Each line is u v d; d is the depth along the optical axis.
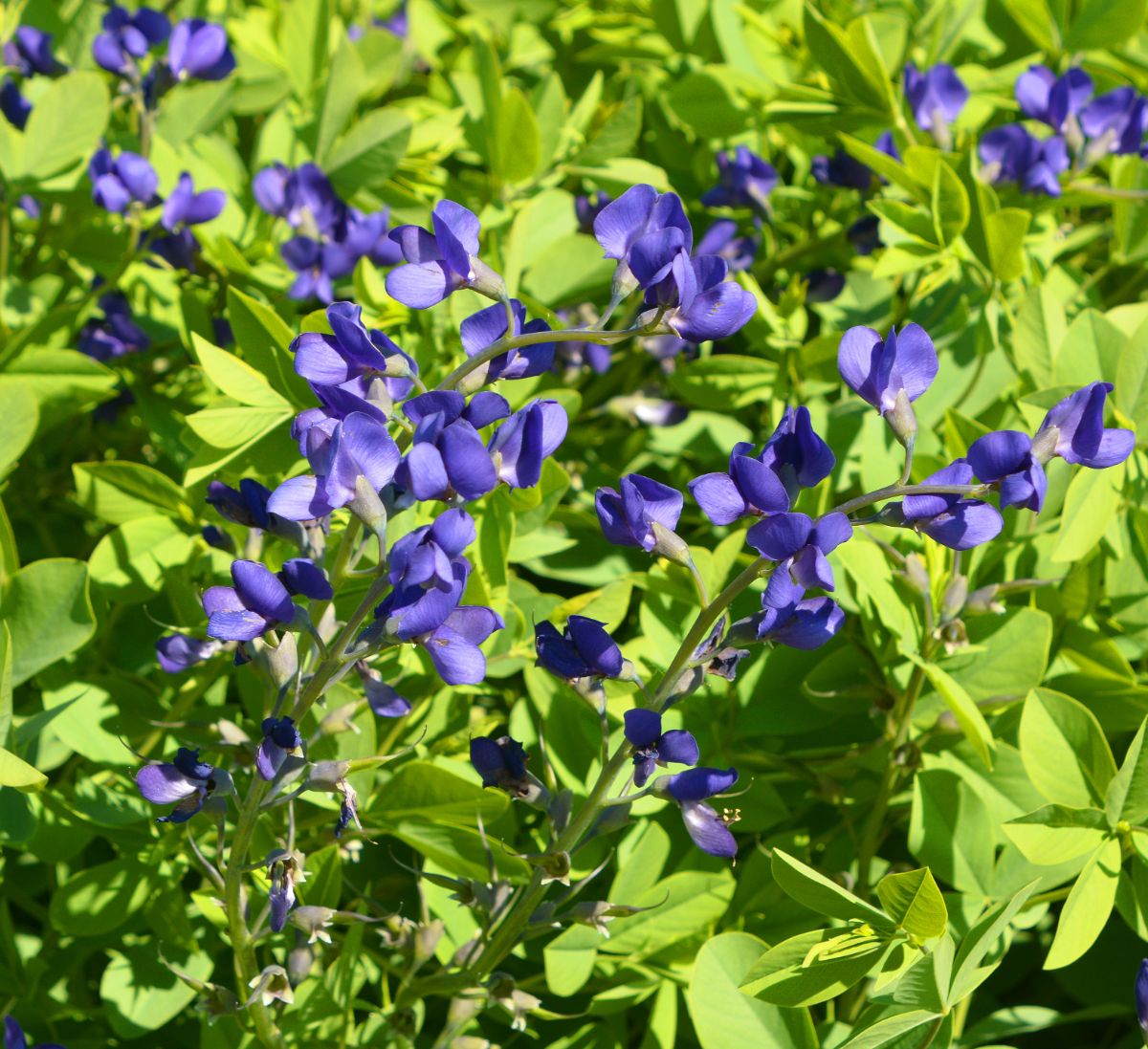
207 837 0.86
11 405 0.85
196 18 1.01
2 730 0.82
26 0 1.07
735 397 0.98
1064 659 0.91
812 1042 0.81
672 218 0.76
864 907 0.79
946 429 0.89
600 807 0.78
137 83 0.99
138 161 0.94
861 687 0.88
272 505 0.73
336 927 0.89
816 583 0.74
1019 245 0.93
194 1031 0.88
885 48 1.13
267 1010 0.80
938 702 0.88
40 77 1.10
